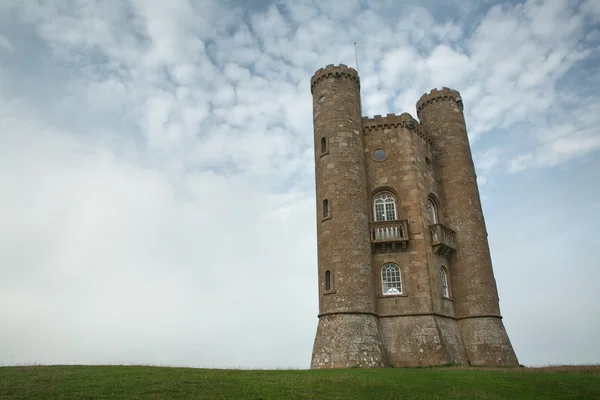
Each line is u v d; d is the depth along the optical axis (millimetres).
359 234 33500
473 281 36125
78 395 15742
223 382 18656
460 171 39375
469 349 34625
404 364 31172
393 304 33344
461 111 42312
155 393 16422
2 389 16188
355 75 39000
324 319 31812
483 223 39000
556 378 21703
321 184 35438
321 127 37031
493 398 17891
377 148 37938
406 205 35938
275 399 16578
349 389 18766
